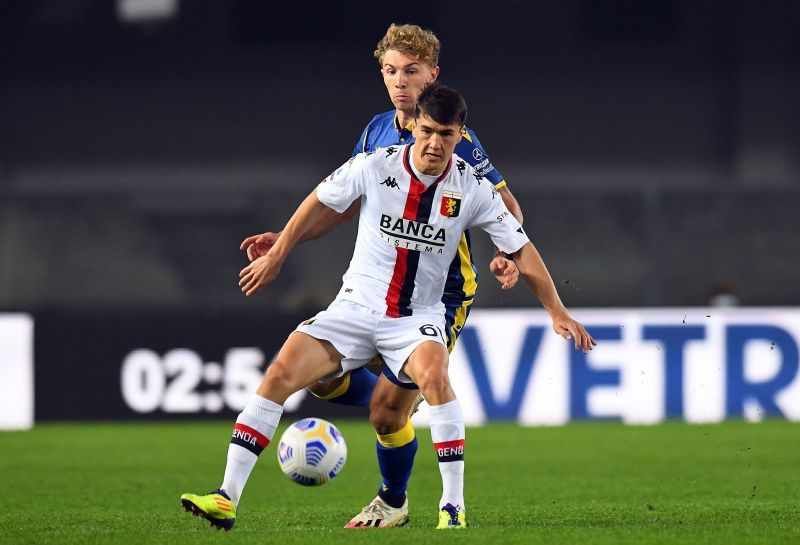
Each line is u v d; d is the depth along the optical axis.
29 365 43.16
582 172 74.12
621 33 74.06
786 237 70.44
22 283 73.12
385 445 18.12
